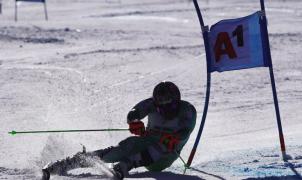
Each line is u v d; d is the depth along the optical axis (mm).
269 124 33594
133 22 116938
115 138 28344
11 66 63469
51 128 31484
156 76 55969
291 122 34000
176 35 92938
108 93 46062
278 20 114562
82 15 143500
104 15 140000
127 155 20594
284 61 63875
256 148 25547
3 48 80625
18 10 173000
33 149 26219
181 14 135250
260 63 23000
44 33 96625
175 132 21172
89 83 51312
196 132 31828
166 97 20859
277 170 20781
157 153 20703
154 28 104688
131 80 53500
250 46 22859
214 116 36625
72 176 20203
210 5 160875
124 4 181625
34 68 61562
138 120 20797
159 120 21234
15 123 33750
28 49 79688
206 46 23406
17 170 21891
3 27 103875
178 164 23500
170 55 70688
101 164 20469
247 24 22734
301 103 40656
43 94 45625
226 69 23172
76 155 20359
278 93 45531
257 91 46719
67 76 55719
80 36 92875
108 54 71625
